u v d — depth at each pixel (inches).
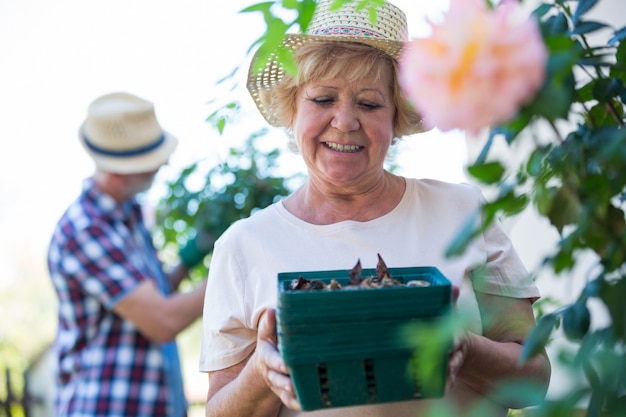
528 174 28.1
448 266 55.6
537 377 51.3
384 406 53.3
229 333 58.6
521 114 24.6
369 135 56.1
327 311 37.4
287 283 46.5
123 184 88.4
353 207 59.4
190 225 103.4
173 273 98.7
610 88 33.9
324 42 55.4
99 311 84.2
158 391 85.7
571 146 28.8
